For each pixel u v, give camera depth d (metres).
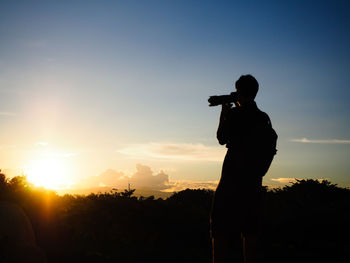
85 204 8.72
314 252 7.24
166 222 8.98
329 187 12.80
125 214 8.88
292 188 13.23
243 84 4.76
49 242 6.48
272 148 4.70
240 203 4.54
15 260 4.61
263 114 4.81
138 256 6.54
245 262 4.67
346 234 8.34
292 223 9.37
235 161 4.60
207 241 8.06
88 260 6.01
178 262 6.47
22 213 5.38
